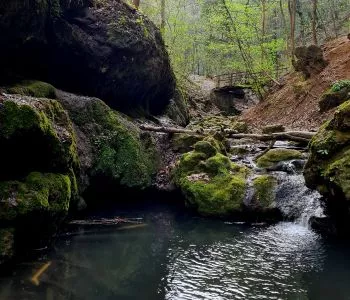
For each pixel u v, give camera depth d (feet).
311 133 45.29
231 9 78.33
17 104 24.47
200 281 23.12
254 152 47.75
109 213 38.91
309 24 125.18
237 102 111.24
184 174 42.06
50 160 27.43
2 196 23.53
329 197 30.01
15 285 21.52
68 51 41.81
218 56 131.64
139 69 51.55
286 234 32.42
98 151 38.93
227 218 37.58
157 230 33.78
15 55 36.88
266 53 84.94
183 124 71.20
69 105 38.11
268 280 23.25
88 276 23.59
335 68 71.15
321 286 22.43
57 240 30.01
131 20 49.24
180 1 92.48
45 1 36.22
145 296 21.11
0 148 23.79
